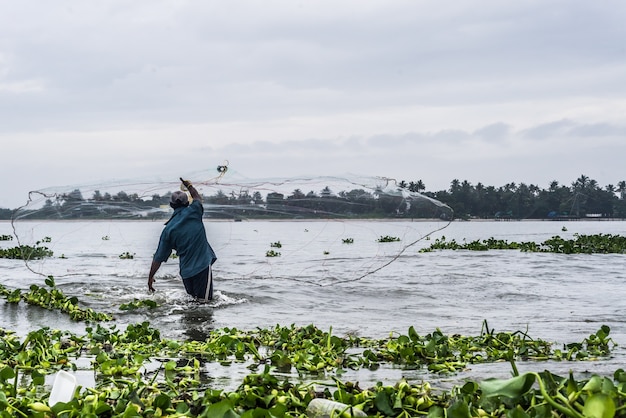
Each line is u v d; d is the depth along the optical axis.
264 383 5.81
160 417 4.95
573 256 25.33
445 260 22.97
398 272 18.28
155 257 12.64
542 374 4.97
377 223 12.58
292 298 13.26
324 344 8.52
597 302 13.09
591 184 112.00
